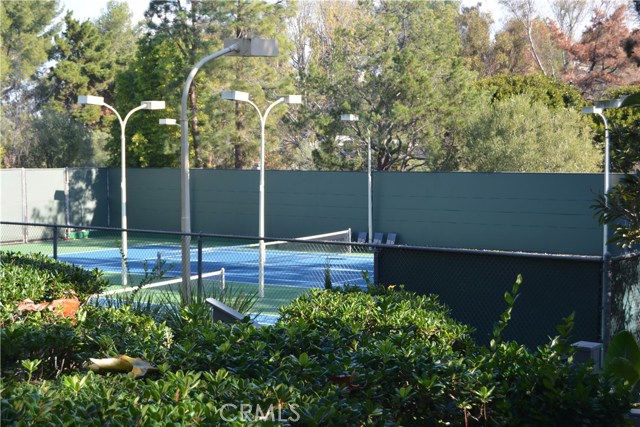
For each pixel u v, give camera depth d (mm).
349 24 56406
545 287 9586
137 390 4055
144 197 39688
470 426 4691
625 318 9117
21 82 56156
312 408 3768
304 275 25141
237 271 26156
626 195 8820
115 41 69000
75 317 6219
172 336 6047
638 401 5797
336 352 5219
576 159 35969
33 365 4609
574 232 30250
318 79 41469
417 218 33344
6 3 54594
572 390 4613
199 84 41750
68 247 34375
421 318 7863
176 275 24469
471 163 37469
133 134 44844
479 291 10094
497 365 4934
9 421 3422
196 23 39969
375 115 38719
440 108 38500
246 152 42594
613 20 52406
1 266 10258
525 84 44062
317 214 35375
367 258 29891
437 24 42969
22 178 36812
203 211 37906
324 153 40969
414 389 4660
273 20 40312
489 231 31891
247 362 4805
